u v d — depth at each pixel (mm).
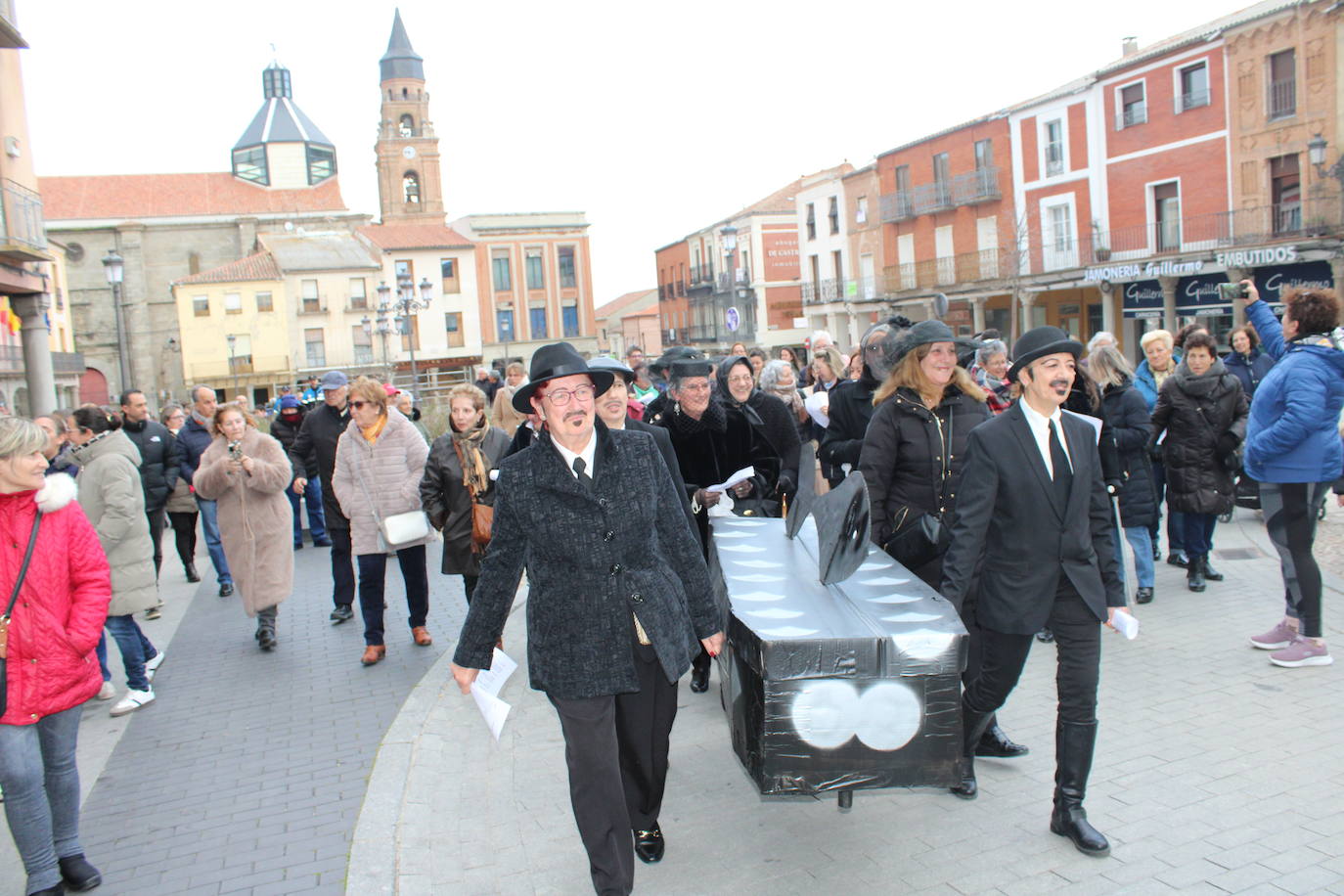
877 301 42531
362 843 4188
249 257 55438
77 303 63156
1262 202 26375
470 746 5176
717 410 5824
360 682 6590
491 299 61094
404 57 79188
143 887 3980
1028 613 3691
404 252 56031
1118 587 3756
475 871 3855
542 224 62125
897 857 3717
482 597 3494
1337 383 5348
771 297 55938
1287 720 4781
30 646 3771
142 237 64438
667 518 3584
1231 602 6969
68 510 3961
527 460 3459
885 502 4758
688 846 3904
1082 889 3418
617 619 3377
